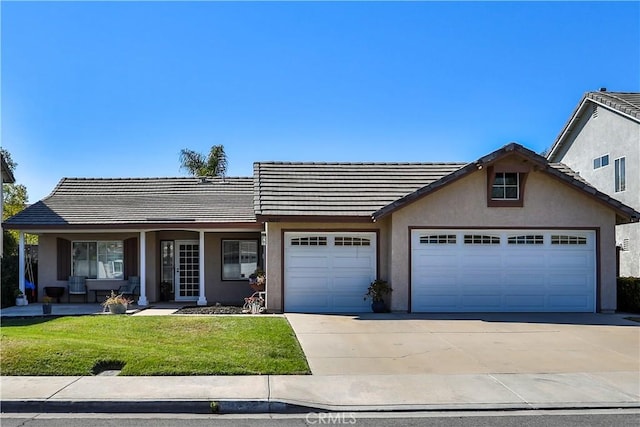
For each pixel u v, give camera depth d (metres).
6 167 22.08
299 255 16.47
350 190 17.52
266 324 13.17
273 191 17.12
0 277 18.73
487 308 16.33
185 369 8.86
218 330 12.27
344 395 7.91
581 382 8.68
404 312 16.05
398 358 10.15
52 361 9.12
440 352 10.69
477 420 7.04
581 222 16.53
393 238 16.14
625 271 22.55
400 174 18.91
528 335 12.53
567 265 16.53
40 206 20.34
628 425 6.86
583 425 6.85
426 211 16.22
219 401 7.41
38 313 16.53
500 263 16.41
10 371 8.77
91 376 8.66
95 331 12.14
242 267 20.78
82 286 20.12
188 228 18.59
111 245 20.64
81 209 20.11
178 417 7.16
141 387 8.03
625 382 8.70
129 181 23.25
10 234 22.92
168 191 22.33
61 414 7.27
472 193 16.36
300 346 11.09
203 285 18.98
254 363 9.30
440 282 16.25
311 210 16.12
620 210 16.38
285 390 7.99
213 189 22.55
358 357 10.20
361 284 16.56
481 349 10.99
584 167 25.91
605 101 23.55
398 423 6.89
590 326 13.81
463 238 16.39
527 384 8.54
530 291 16.42
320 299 16.45
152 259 20.28
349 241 16.61
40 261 20.50
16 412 7.33
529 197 16.47
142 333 11.93
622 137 22.80
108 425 6.79
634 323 14.32
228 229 18.91
